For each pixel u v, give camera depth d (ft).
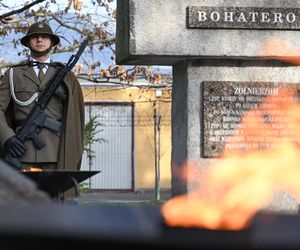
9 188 6.59
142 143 93.09
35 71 20.35
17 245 4.72
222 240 4.66
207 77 21.08
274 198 20.26
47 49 20.53
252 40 20.76
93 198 77.05
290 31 20.97
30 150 19.52
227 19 20.58
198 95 21.07
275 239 4.72
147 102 86.28
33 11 46.39
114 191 93.15
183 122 21.40
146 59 21.18
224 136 21.01
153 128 92.94
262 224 5.64
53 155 19.69
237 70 21.21
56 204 6.09
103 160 92.99
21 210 5.24
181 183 21.39
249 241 4.67
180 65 21.75
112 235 4.59
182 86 21.53
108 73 48.11
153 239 4.59
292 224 5.61
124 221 5.15
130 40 20.35
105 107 91.30
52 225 4.74
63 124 20.01
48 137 19.75
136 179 93.45
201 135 20.99
